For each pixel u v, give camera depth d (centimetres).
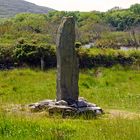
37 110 1784
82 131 1280
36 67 3488
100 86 2908
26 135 1216
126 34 7994
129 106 2061
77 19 10544
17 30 5691
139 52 3731
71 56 1903
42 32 5884
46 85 2719
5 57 3506
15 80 2914
